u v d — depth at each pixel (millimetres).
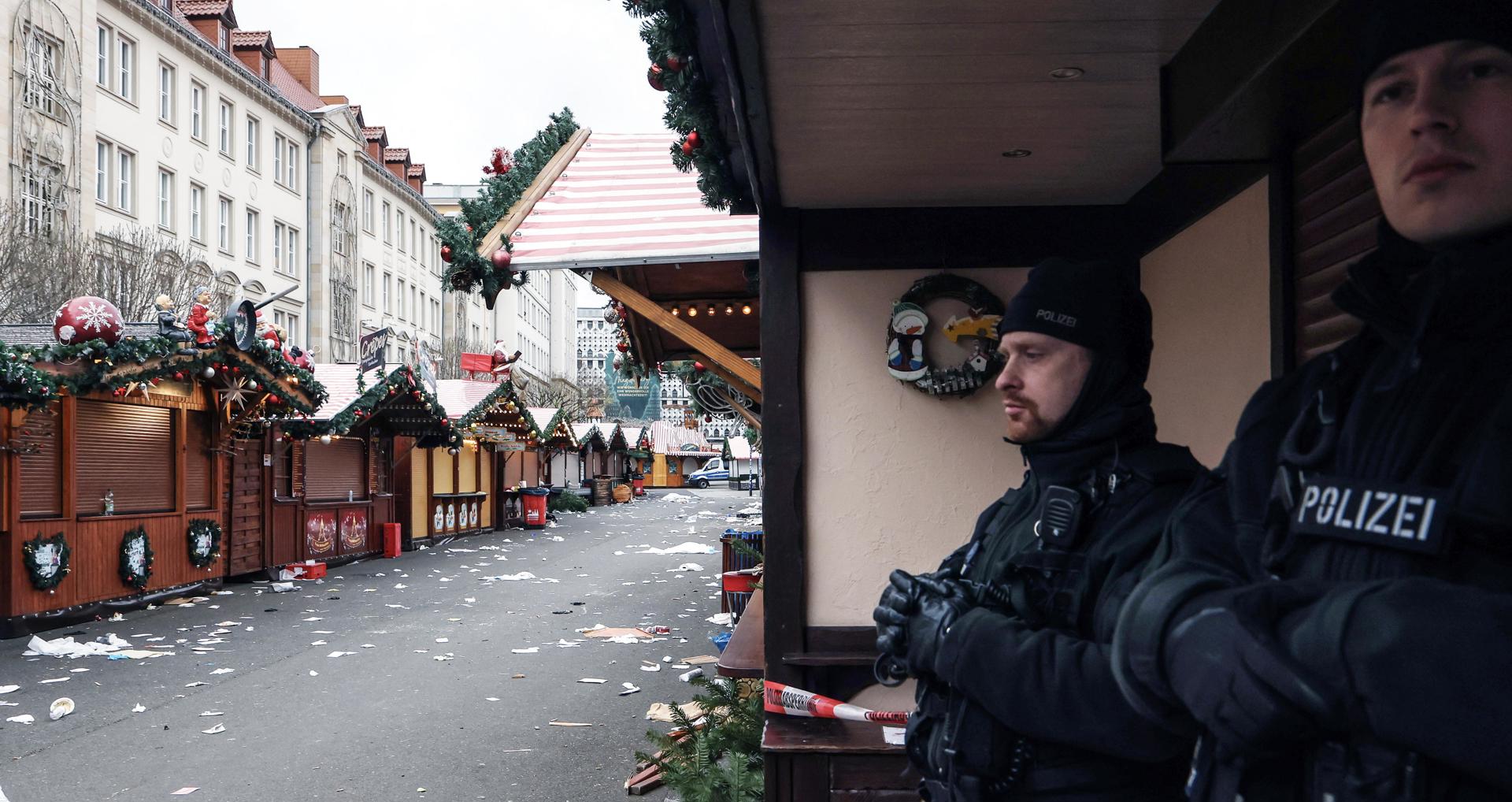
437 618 12320
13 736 6773
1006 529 1776
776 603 4227
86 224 31016
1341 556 965
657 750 6215
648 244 5027
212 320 13609
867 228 4301
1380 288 1021
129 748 6461
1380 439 966
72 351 11031
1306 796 959
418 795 5508
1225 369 3406
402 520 22797
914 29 2627
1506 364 909
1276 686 913
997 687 1448
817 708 3973
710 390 11609
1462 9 958
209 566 14875
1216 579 1089
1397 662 815
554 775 5848
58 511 11617
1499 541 850
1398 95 1015
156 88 34969
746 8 2459
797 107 3148
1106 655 1351
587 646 10336
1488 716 768
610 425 53625
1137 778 1446
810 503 4285
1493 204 945
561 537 27281
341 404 17906
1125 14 2584
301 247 45406
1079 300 1673
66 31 30141
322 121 46562
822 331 4312
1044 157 3656
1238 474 1167
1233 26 2438
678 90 3234
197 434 14742
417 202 58219
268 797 5473
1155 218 3967
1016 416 1722
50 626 11219
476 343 65250
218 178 38781
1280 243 2951
